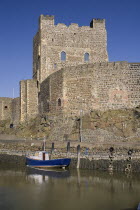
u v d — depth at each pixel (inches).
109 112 1985.7
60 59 2588.6
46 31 2596.0
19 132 2443.4
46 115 2263.8
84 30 2642.7
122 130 1883.6
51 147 1902.1
